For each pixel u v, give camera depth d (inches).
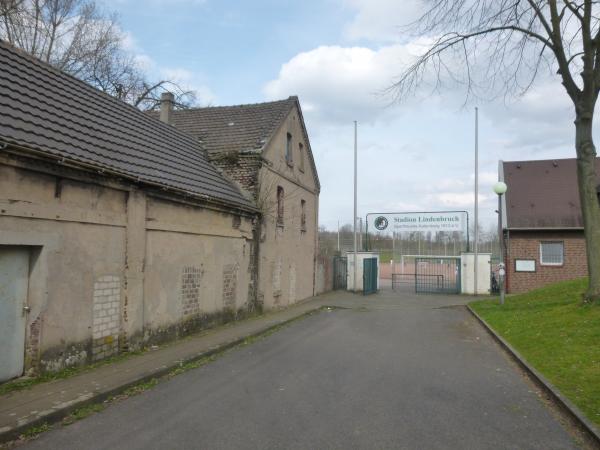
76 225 310.5
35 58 395.5
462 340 467.2
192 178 494.9
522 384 294.4
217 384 290.7
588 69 470.6
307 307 764.6
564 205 1011.9
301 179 888.9
